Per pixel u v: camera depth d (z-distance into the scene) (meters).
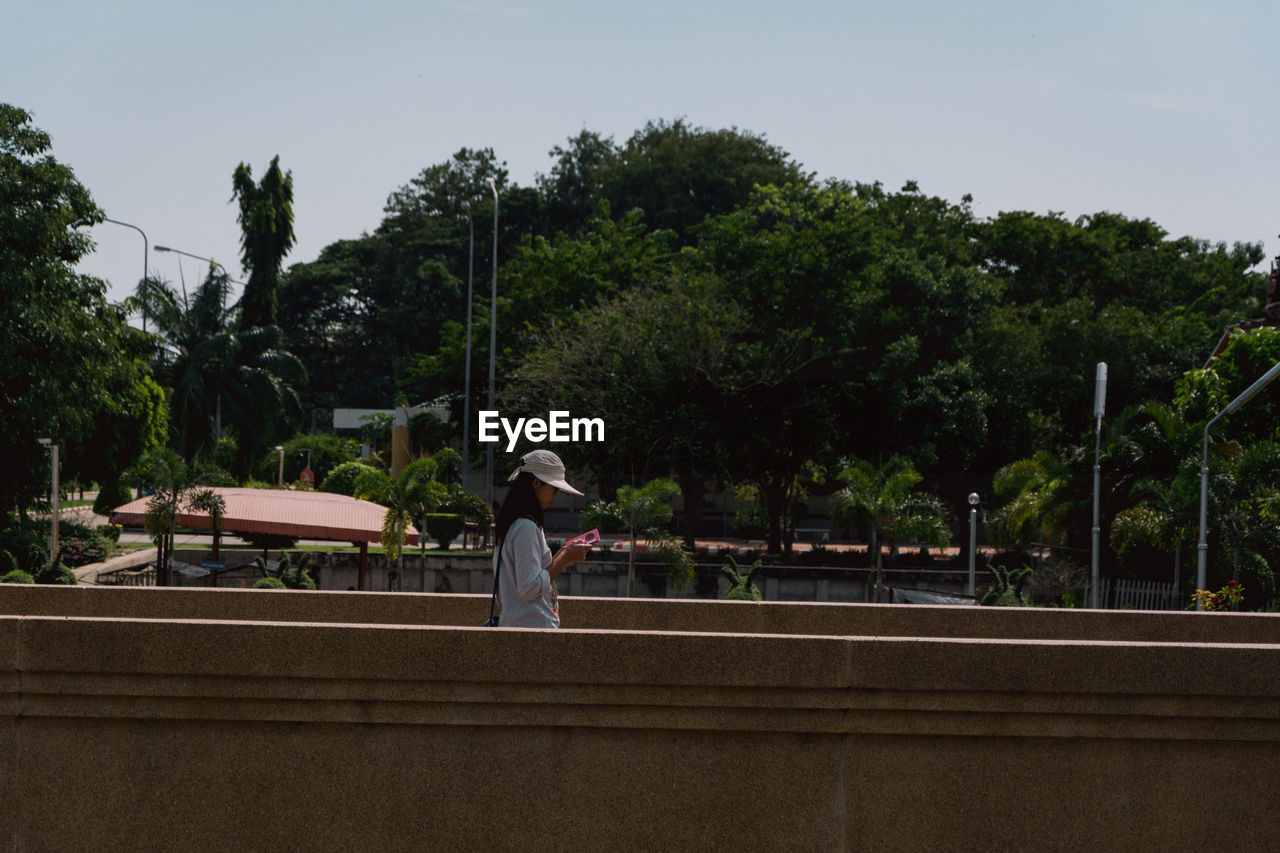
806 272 40.66
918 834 4.68
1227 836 4.66
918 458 41.75
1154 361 48.59
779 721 4.64
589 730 4.65
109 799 4.63
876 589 34.31
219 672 4.57
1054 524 32.94
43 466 32.75
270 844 4.64
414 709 4.61
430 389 53.38
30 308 29.34
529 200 74.31
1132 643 4.64
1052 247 52.56
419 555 39.12
